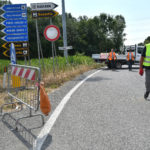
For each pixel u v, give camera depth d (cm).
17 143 355
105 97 679
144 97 649
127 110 531
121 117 477
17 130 412
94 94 727
